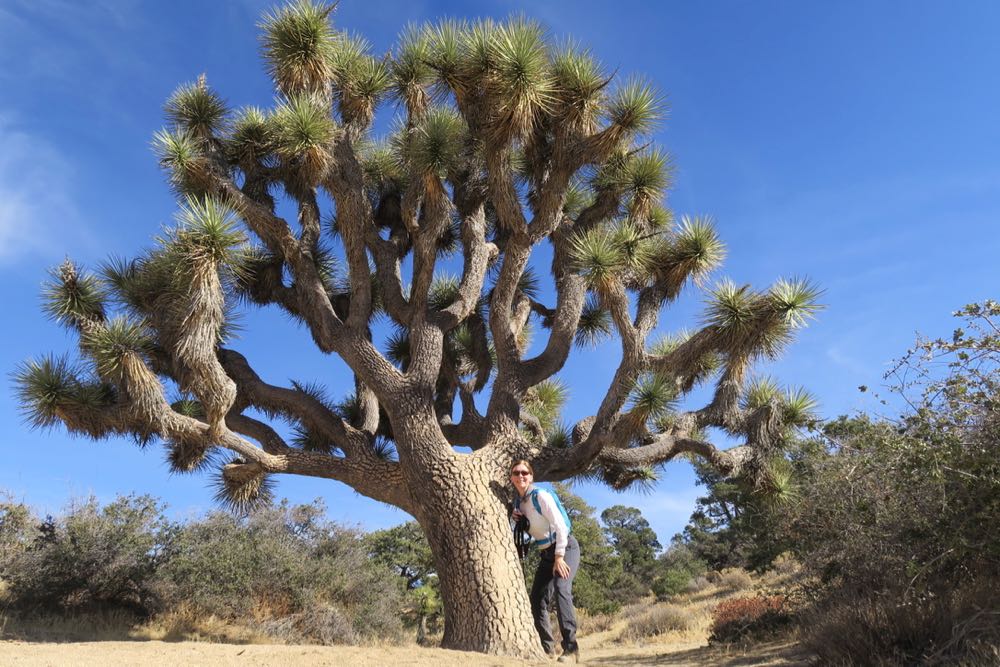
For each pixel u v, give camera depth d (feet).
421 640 62.18
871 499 21.79
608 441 23.66
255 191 27.17
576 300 26.81
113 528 38.73
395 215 29.48
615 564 99.25
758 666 21.08
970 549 16.96
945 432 17.74
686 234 24.45
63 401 23.72
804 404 27.43
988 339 17.33
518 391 25.20
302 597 42.27
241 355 27.17
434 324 25.05
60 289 24.56
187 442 26.84
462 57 23.86
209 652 17.33
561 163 23.73
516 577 21.04
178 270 22.06
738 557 116.26
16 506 38.63
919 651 14.98
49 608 34.50
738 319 22.00
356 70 26.45
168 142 24.95
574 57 24.00
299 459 25.35
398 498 24.31
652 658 34.22
